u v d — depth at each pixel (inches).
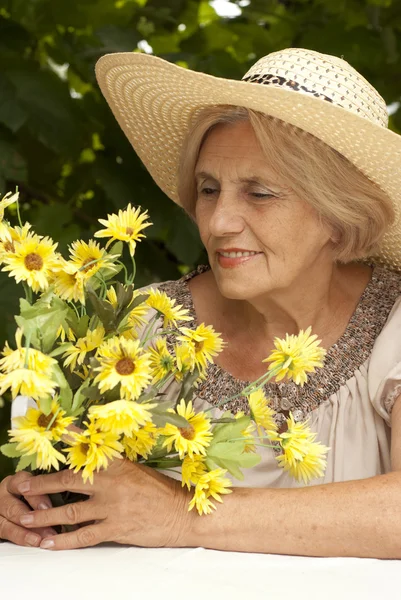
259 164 88.4
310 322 98.7
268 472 95.5
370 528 75.8
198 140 93.7
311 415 96.7
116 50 146.9
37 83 139.3
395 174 90.6
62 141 140.2
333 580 69.3
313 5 161.6
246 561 73.8
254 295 91.6
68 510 77.9
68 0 148.5
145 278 146.3
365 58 155.2
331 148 89.1
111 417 70.3
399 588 67.9
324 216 92.1
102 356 72.6
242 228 89.4
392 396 92.6
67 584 66.6
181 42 157.3
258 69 94.3
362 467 95.0
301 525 76.4
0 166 138.3
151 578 68.3
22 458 74.1
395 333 95.8
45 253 75.1
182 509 77.9
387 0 162.2
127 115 108.0
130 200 142.2
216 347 81.4
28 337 69.7
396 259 105.5
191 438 75.2
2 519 81.0
